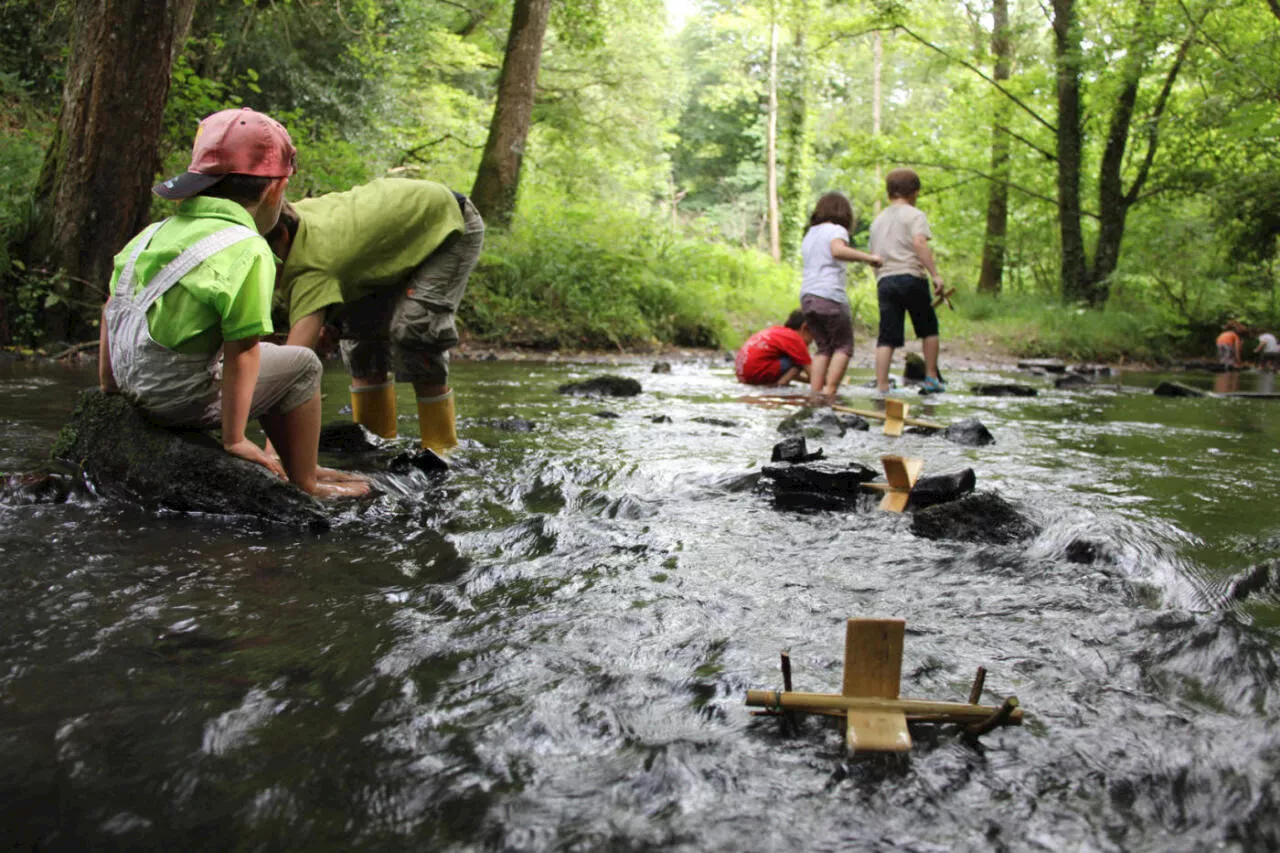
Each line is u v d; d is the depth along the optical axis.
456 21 20.78
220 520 2.70
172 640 1.79
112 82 7.66
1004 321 17.41
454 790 1.28
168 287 2.68
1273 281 19.20
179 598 2.03
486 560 2.38
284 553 2.40
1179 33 15.98
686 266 15.26
